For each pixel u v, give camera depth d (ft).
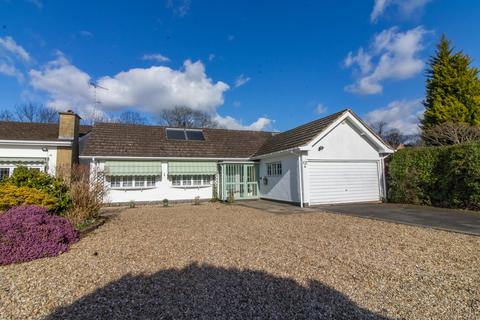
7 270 19.22
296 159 57.52
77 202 36.32
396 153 59.62
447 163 48.96
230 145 80.64
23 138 61.05
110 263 20.66
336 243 25.93
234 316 12.69
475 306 13.46
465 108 85.81
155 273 18.47
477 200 44.09
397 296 14.71
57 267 19.81
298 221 38.47
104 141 66.08
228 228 33.94
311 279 17.16
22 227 22.91
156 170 66.03
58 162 62.08
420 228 32.14
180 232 31.86
